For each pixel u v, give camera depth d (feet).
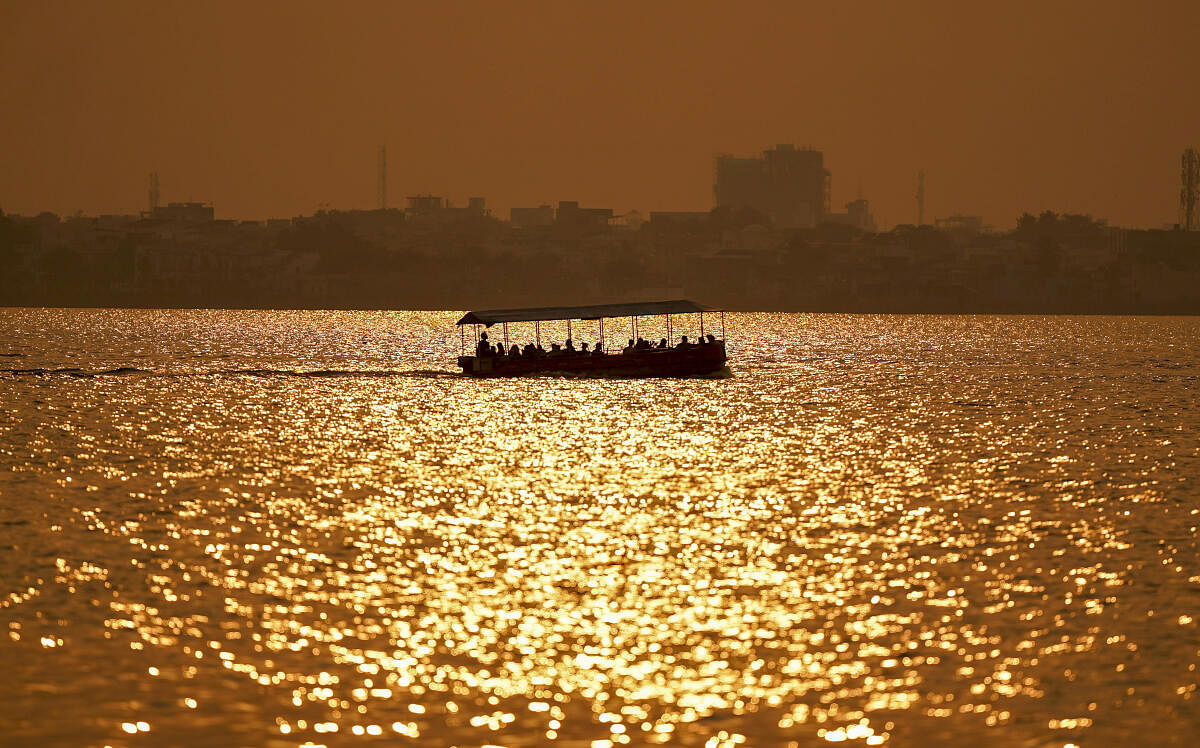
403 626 389.80
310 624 391.04
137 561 464.65
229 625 388.78
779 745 308.60
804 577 451.94
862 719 323.57
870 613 407.44
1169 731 317.42
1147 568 467.52
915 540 515.09
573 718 321.93
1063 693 340.80
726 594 428.56
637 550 494.18
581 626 391.24
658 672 353.51
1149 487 652.89
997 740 312.29
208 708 325.62
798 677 350.43
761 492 635.25
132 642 371.97
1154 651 371.97
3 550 476.13
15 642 369.71
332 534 519.19
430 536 517.14
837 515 570.46
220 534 515.09
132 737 308.19
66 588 425.28
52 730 311.27
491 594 426.10
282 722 317.83
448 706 328.90
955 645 376.89
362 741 307.78
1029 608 414.82
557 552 489.67
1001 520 558.97
